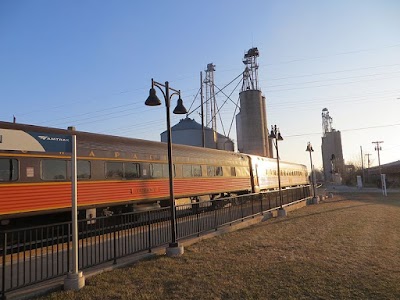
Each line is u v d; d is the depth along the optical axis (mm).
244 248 10625
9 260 8820
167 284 7215
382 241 12023
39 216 12859
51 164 12336
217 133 52875
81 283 6895
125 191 15344
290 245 11102
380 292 6895
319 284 7320
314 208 24359
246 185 27281
